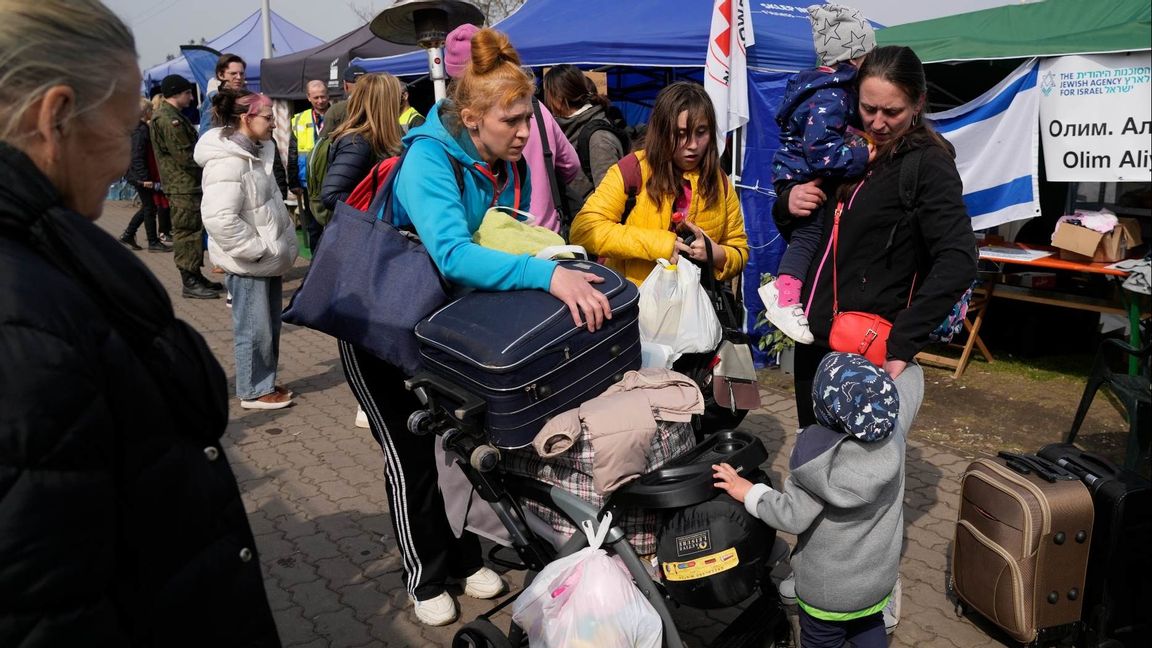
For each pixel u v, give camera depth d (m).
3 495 0.88
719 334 2.97
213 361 1.22
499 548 3.09
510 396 2.08
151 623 1.11
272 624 1.28
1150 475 3.81
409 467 2.82
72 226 1.02
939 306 2.35
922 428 4.89
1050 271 6.08
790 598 2.88
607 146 4.32
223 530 1.20
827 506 2.25
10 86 0.97
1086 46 5.06
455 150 2.41
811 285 2.73
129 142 1.13
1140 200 5.86
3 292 0.93
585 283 2.21
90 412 0.96
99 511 0.97
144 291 1.09
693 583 2.12
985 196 5.64
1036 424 4.90
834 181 2.67
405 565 2.96
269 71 11.35
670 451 2.28
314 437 4.88
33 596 0.90
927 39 6.25
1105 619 2.69
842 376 2.13
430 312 2.38
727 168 6.33
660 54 6.00
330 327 2.43
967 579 2.90
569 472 2.23
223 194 4.84
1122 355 5.92
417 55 8.32
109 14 1.06
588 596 2.08
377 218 2.44
